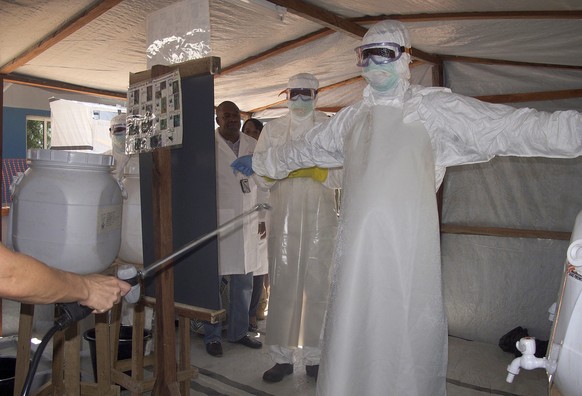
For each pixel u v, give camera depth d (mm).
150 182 2023
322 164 2123
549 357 1099
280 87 4094
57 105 5621
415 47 3270
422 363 1590
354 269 1623
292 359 2863
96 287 1117
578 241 1014
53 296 998
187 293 1958
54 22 2566
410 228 1614
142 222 2098
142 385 2219
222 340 3545
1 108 3453
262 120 5375
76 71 3477
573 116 1400
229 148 3365
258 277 3734
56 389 2209
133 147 2062
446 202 3801
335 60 3420
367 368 1628
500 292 3566
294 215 2697
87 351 2936
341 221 1720
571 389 1007
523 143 1497
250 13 2586
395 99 1768
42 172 1716
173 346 1897
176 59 2012
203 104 1779
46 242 1683
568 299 1031
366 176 1678
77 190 1695
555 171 3400
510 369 1134
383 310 1611
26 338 2104
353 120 1900
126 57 3146
